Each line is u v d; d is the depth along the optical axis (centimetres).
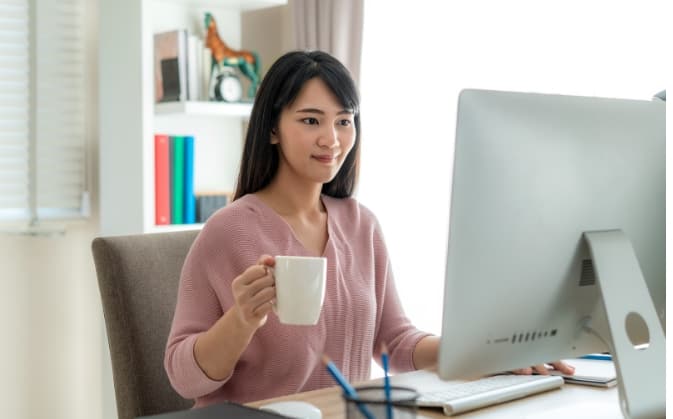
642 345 124
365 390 100
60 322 322
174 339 151
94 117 325
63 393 323
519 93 114
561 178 118
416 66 313
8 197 310
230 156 347
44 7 314
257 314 128
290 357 157
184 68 306
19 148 312
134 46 295
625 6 258
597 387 145
